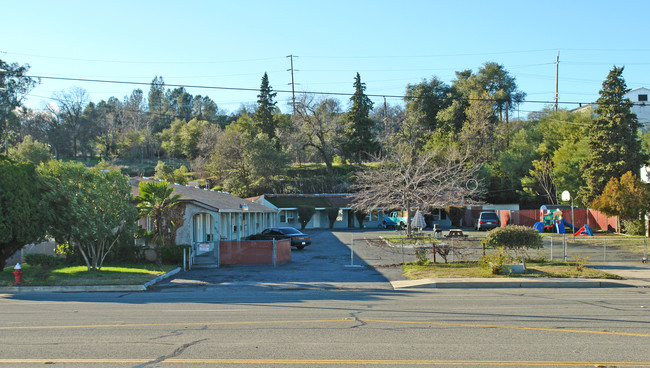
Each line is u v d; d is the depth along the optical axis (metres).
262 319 11.05
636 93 75.88
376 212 63.94
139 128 122.12
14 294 16.67
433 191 39.41
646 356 7.62
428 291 16.59
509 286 17.72
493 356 7.62
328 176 78.81
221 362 7.38
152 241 24.73
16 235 19.58
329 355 7.72
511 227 20.42
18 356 7.79
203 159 82.81
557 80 71.62
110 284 17.70
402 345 8.36
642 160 42.41
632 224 38.72
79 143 106.06
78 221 20.14
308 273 21.41
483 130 66.00
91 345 8.50
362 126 80.19
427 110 87.62
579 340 8.67
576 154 52.00
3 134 53.59
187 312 12.22
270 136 86.75
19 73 54.56
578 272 19.69
